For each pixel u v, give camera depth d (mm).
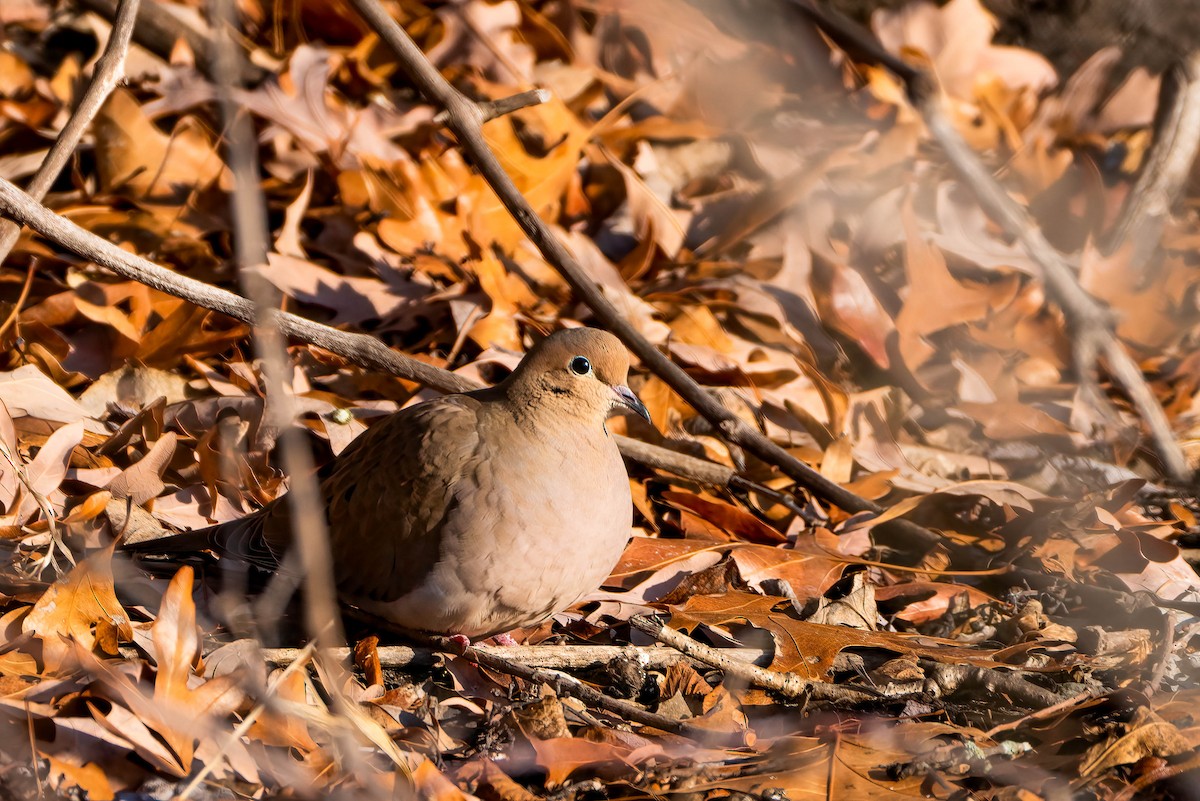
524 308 11578
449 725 7488
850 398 11258
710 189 14359
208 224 11922
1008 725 7434
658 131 14094
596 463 7949
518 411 7910
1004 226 12422
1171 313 13797
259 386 10023
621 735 7168
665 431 10836
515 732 7230
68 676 6918
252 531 8242
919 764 6984
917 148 14961
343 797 6445
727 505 10070
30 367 9383
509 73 14500
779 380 11586
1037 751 7391
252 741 6691
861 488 10484
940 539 10273
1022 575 9797
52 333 10289
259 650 7406
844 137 14695
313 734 6984
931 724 7469
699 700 7730
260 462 9539
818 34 15438
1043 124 16203
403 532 7719
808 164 12750
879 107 14953
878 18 15898
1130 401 12812
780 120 14734
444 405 8156
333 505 8031
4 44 13734
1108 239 14953
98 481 8883
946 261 13625
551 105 13609
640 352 10031
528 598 7812
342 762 6664
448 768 6914
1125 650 8680
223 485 9211
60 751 6461
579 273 9914
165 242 11531
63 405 9422
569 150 12914
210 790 6473
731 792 6824
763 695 7902
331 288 11242
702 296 12547
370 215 12320
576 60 15164
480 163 9812
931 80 12758
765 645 8641
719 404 10109
